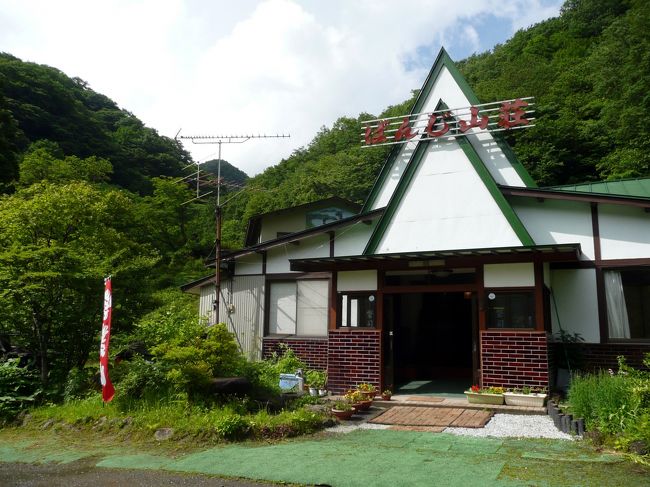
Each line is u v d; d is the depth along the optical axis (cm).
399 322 1355
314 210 1797
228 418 709
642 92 2527
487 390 864
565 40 4066
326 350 1180
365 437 695
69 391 909
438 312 1359
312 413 768
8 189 2062
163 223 3183
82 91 6175
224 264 1362
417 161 1077
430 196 1053
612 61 2977
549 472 511
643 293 950
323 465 559
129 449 680
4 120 2288
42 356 961
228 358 840
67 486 537
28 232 998
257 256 1334
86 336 1007
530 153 2691
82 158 4347
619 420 615
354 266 1026
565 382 942
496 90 3525
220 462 593
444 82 1226
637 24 2842
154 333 933
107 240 1083
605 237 987
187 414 762
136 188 4497
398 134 1248
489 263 921
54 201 1013
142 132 5409
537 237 1041
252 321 1303
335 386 1012
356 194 3491
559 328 990
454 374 1259
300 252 1289
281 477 530
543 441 640
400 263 995
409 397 955
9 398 879
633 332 945
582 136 2716
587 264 993
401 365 1302
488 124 1101
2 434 805
